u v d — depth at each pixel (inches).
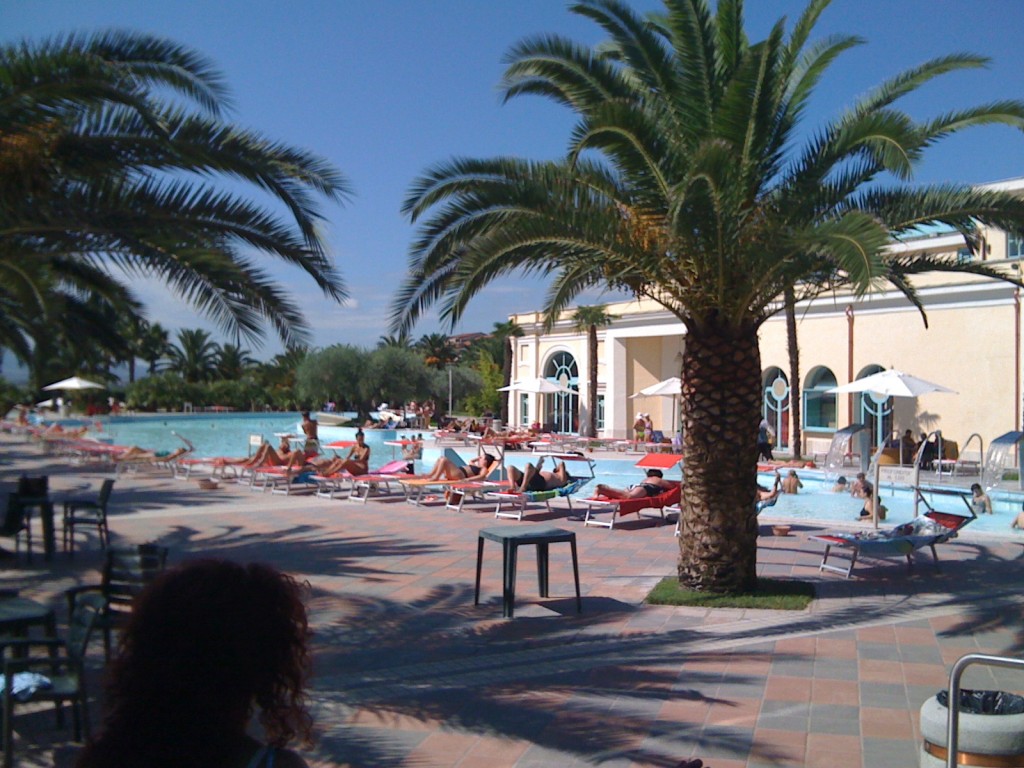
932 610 326.3
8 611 213.9
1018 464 793.6
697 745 199.6
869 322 1029.2
